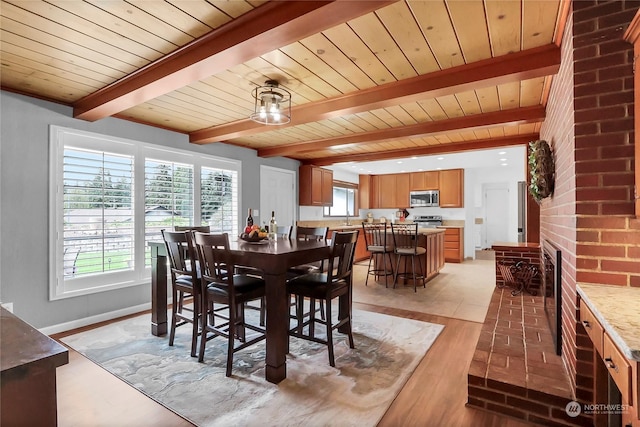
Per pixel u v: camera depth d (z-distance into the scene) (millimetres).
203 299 2443
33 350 710
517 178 7941
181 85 2381
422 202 8234
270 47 1858
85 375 2270
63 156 3096
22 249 2867
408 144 4938
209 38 1936
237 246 2576
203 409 1892
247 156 5199
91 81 2594
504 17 1783
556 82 2330
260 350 2699
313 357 2559
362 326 3262
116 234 3492
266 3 1647
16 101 2826
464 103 3158
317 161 6234
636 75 1442
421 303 4098
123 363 2447
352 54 2186
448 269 6520
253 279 2584
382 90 2746
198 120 3732
